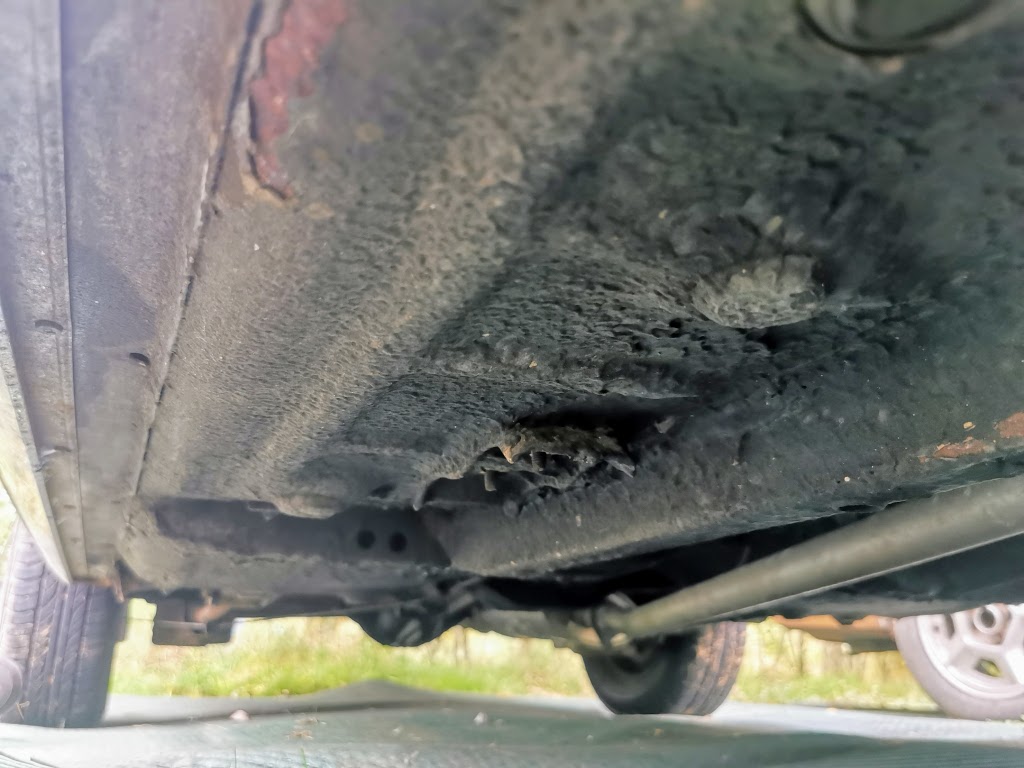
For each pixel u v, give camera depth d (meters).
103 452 1.23
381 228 0.58
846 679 6.05
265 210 0.57
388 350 0.73
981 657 2.90
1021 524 0.82
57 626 2.17
